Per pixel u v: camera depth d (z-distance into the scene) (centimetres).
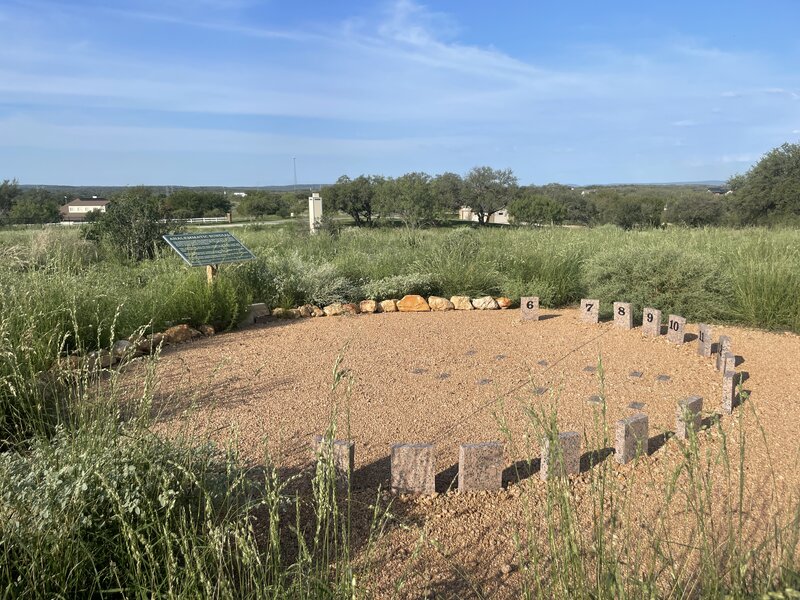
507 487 364
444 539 309
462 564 287
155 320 691
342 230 2016
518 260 1033
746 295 786
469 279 968
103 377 523
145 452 284
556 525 304
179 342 694
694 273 802
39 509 244
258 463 378
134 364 582
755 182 2694
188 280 779
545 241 1287
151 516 249
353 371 582
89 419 351
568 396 513
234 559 274
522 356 636
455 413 479
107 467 266
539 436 358
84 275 741
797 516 242
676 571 259
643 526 301
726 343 585
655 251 842
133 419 308
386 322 807
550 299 916
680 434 421
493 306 909
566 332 735
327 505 244
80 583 239
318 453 243
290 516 323
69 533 238
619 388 532
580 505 330
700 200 3259
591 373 575
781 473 367
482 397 514
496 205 4894
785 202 2614
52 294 609
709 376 559
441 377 567
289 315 845
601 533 229
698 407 424
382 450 414
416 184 3912
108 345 599
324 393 520
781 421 451
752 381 548
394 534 313
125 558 247
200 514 280
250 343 691
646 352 640
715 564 224
